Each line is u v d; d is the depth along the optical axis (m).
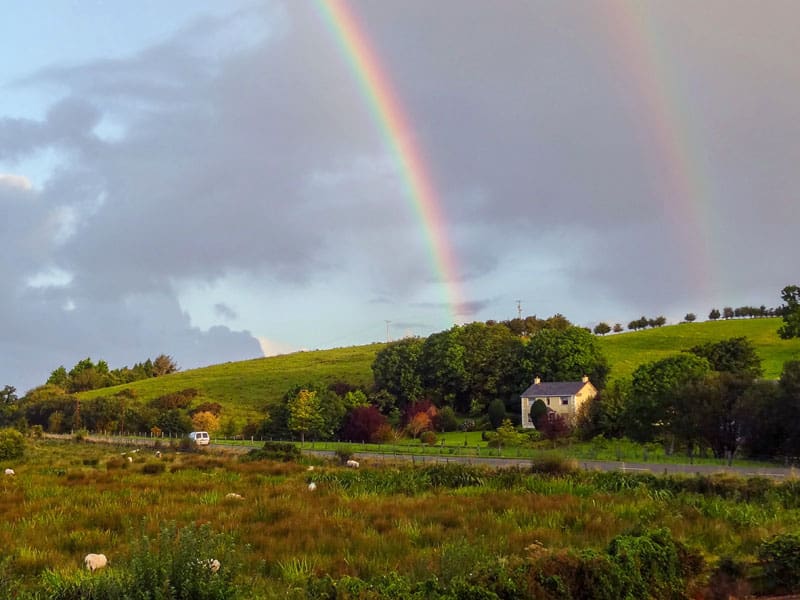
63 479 31.48
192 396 127.31
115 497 23.47
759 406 45.72
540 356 98.62
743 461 43.38
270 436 89.62
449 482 29.44
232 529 16.59
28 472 35.81
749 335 140.88
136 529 17.00
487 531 16.83
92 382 170.38
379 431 79.88
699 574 13.38
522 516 19.05
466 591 10.38
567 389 87.25
